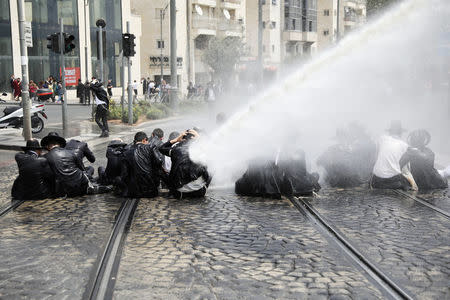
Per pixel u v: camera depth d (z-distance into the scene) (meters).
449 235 6.83
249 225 7.39
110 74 50.06
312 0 76.38
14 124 19.00
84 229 7.25
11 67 40.75
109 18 49.88
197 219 7.75
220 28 64.06
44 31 43.22
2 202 8.98
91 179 10.12
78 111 30.62
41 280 5.36
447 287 5.11
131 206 8.60
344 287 5.10
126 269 5.64
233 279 5.34
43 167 9.16
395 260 5.87
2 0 40.03
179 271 5.58
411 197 9.13
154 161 9.23
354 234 6.89
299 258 5.96
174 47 28.06
